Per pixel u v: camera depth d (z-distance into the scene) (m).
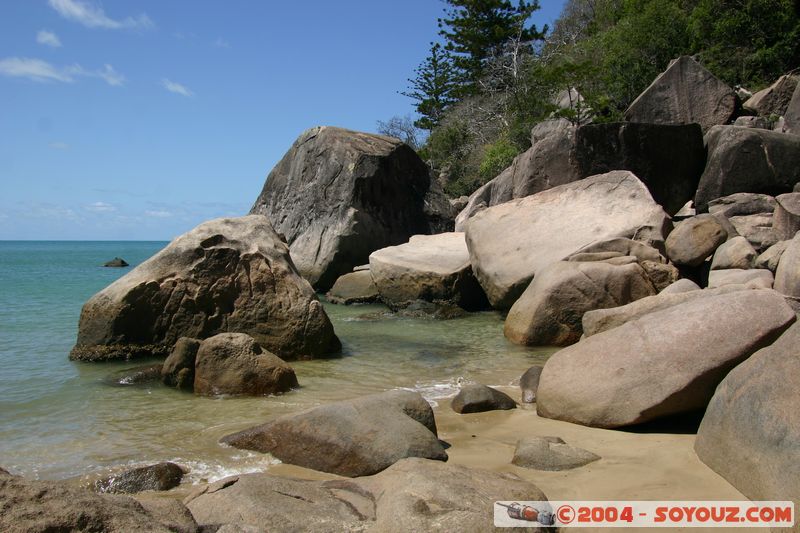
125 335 9.61
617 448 5.20
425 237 17.75
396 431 5.09
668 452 5.00
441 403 7.11
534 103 28.08
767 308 5.39
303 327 9.88
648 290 10.27
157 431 6.19
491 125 32.47
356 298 16.95
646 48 22.47
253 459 5.30
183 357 8.03
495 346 10.48
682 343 5.60
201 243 10.14
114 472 5.06
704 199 14.88
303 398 7.46
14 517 2.98
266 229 10.83
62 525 3.02
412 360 9.59
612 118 21.33
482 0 36.16
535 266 12.24
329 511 3.79
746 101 18.88
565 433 5.71
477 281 15.27
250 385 7.62
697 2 24.23
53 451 5.62
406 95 42.28
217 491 4.04
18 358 9.65
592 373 6.09
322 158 21.36
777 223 11.83
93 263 43.06
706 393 5.38
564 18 39.38
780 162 14.15
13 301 17.11
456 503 3.68
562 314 10.23
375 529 3.53
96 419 6.63
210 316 9.88
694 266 11.48
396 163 21.73
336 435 5.15
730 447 4.35
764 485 3.83
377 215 20.75
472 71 37.59
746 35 21.09
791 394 4.03
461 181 29.98
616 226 12.43
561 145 16.55
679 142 15.88
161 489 4.72
